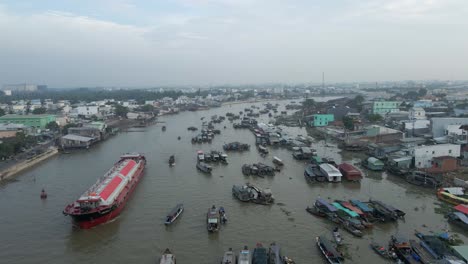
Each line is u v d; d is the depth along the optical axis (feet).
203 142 385.91
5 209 188.75
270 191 197.77
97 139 391.45
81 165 287.69
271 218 171.73
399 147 286.46
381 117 469.98
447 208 182.91
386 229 157.38
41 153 315.17
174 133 453.99
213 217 161.89
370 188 218.18
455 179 214.28
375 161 256.73
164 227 162.71
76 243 149.18
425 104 595.47
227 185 226.99
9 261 135.33
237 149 341.62
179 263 131.13
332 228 160.04
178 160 299.79
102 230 160.56
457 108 507.71
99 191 172.35
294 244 144.77
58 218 175.73
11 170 256.32
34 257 138.41
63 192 216.74
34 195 211.41
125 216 176.45
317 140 391.04
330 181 230.27
